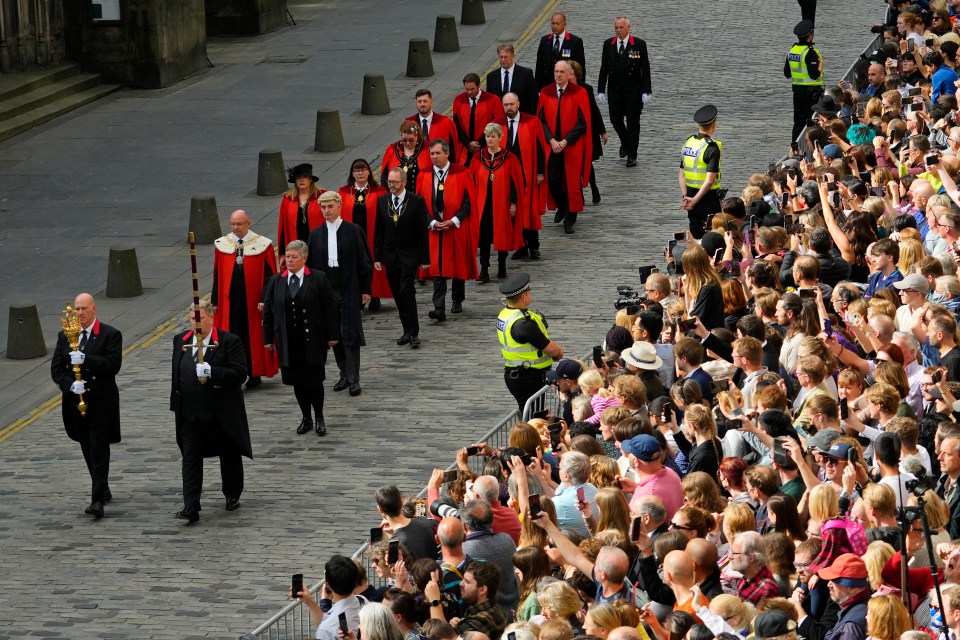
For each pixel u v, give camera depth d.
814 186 64.50
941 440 38.34
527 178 79.94
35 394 69.81
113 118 115.88
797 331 48.62
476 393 66.06
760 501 38.09
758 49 124.62
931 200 57.81
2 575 51.66
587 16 137.25
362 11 148.88
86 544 53.97
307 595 36.94
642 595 36.09
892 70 91.69
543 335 57.75
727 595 31.97
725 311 53.81
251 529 54.56
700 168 76.00
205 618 48.16
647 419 43.34
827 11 136.75
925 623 33.59
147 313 78.75
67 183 101.25
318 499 56.69
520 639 31.50
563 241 84.81
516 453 40.00
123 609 48.97
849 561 33.03
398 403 65.31
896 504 37.09
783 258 57.66
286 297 61.34
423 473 58.34
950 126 76.12
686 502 38.41
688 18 135.12
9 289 83.00
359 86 121.06
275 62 130.25
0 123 111.88
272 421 64.56
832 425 41.94
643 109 108.81
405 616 34.41
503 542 37.91
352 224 66.38
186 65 126.50
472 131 86.19
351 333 66.12
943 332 46.28
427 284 81.25
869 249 55.12
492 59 125.81
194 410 54.75
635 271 79.50
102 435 56.44
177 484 59.09
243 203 95.75
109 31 123.00
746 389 45.53
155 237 90.75
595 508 40.34
